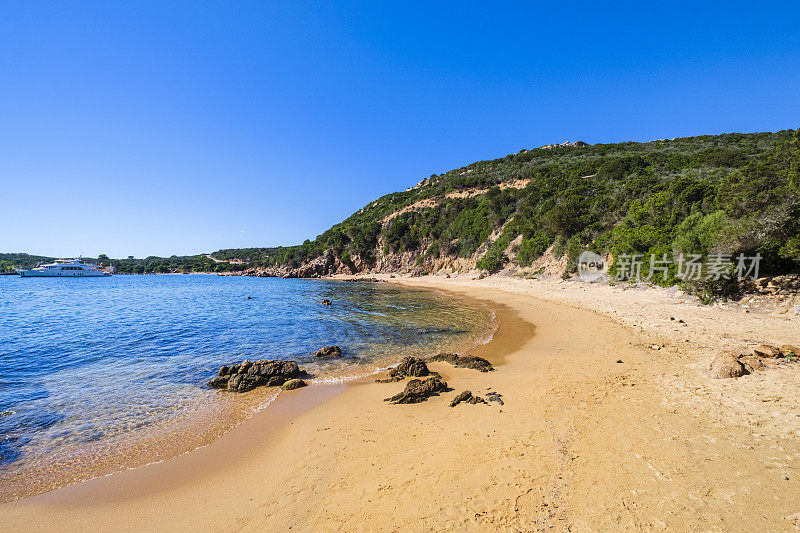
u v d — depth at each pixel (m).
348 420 8.33
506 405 8.42
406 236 84.81
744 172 31.20
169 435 7.98
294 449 7.04
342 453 6.68
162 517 5.18
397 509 4.87
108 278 110.31
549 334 16.77
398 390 10.48
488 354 14.46
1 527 5.11
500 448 6.30
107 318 26.00
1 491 5.98
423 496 5.11
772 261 18.30
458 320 22.94
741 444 5.64
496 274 54.41
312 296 43.44
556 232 48.28
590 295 27.91
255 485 5.87
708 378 8.76
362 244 92.31
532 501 4.77
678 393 7.97
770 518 4.02
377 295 42.72
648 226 32.72
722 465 5.12
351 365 13.62
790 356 9.36
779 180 26.66
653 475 5.05
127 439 7.82
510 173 92.50
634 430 6.42
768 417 6.41
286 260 113.06
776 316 15.18
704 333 13.52
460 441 6.73
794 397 7.07
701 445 5.71
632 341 13.66
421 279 67.88
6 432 8.18
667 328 14.99
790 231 18.16
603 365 10.93
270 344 17.23
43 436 7.99
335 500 5.24
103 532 4.94
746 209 22.12
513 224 59.41
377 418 8.33
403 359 13.15
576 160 80.88
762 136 68.81
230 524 4.91
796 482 4.59
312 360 14.38
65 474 6.47
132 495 5.77
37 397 10.38
